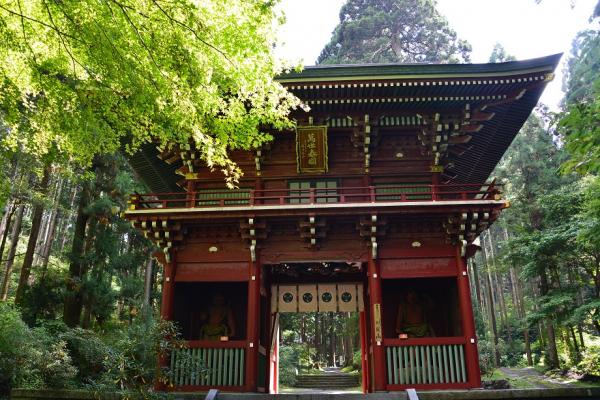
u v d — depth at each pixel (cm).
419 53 3853
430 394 1158
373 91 1414
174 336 1203
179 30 847
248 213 1391
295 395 1159
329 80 1379
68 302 2322
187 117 948
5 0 870
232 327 1556
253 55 887
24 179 2125
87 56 884
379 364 1303
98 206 2430
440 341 1327
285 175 1577
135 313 2514
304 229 1434
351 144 1602
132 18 841
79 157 1018
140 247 2862
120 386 1115
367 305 1723
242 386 1306
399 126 1561
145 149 1669
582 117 980
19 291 2294
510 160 3659
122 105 959
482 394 1162
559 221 2827
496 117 1567
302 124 1518
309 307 1739
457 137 1539
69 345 1850
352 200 1538
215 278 1431
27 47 894
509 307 5353
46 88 908
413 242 1438
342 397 1165
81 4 800
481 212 1368
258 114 1049
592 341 3578
